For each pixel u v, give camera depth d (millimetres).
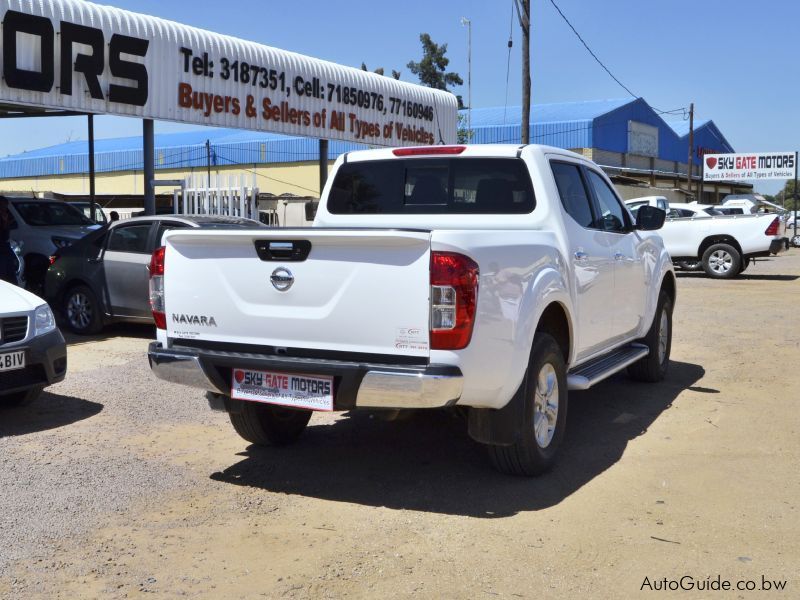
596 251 5844
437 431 6059
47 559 3832
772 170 55750
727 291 16094
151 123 14469
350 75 19062
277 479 4992
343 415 6543
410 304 4082
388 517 4352
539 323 5199
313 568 3729
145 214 14594
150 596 3463
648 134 51625
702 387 7512
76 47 12828
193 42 14844
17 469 5160
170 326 4828
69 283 10711
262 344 4508
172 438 5895
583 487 4797
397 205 5965
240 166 45000
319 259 4297
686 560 3789
